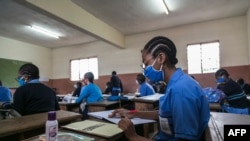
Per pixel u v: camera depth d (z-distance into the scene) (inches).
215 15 219.1
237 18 222.7
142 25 248.4
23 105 64.0
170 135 34.8
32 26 237.0
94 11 199.6
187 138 28.6
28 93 64.7
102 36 228.5
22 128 40.6
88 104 125.4
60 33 270.2
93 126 39.5
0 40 277.4
